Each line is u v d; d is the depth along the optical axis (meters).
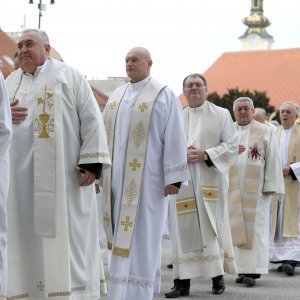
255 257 13.62
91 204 8.92
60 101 8.73
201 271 12.05
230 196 14.03
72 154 8.75
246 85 124.19
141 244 10.02
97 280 8.95
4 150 7.39
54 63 8.91
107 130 10.49
